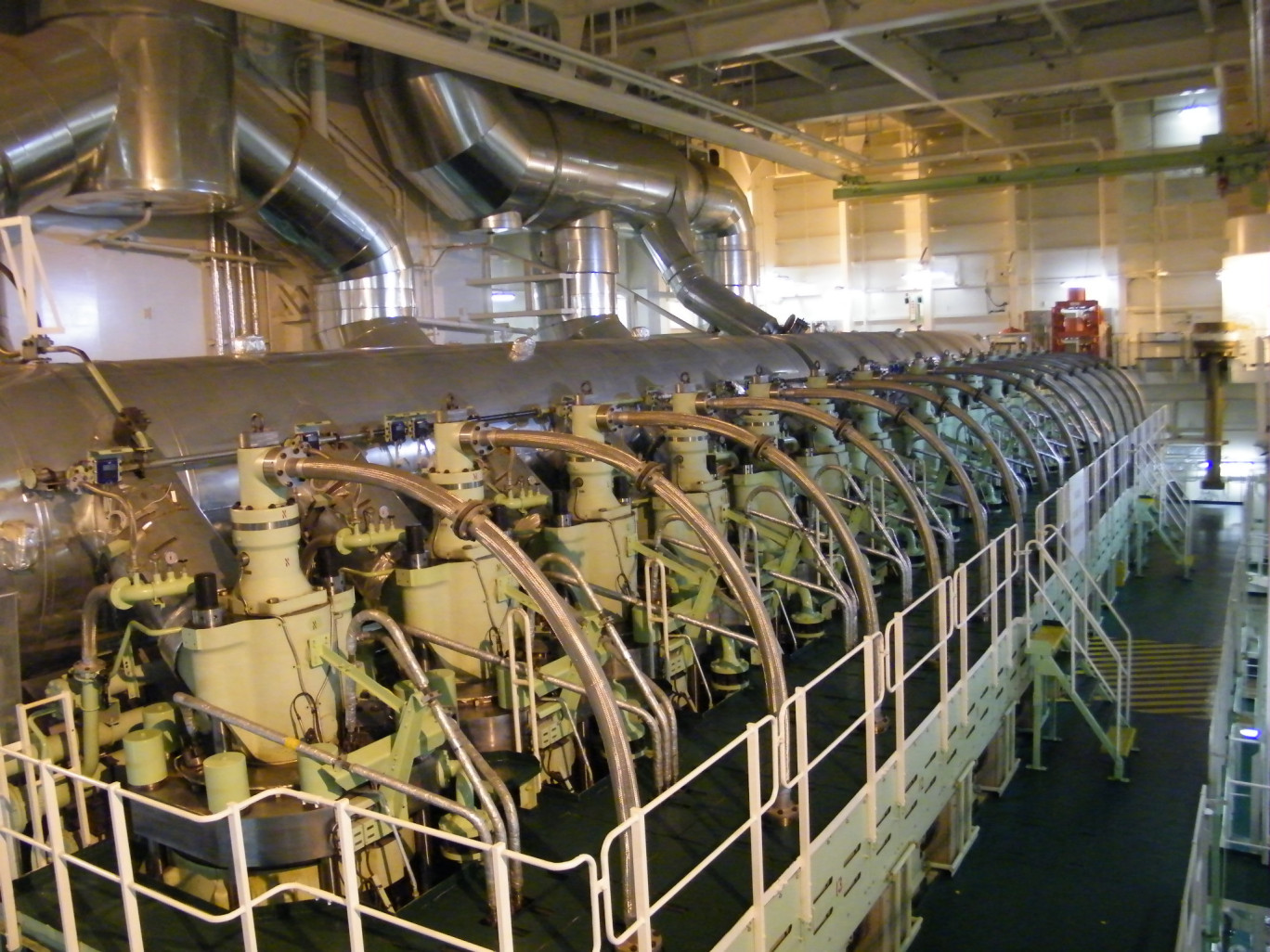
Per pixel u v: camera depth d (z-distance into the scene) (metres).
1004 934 6.10
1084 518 10.06
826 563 6.72
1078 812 7.53
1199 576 14.01
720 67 13.52
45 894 4.14
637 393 8.15
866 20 10.30
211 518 5.13
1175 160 16.25
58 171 6.29
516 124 9.73
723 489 7.08
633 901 3.76
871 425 9.62
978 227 19.86
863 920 5.26
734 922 3.93
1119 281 18.91
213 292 8.88
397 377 6.45
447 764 4.70
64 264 7.79
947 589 6.79
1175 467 18.83
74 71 6.26
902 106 14.69
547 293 11.77
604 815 4.79
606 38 11.83
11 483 4.51
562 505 5.95
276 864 3.95
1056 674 8.04
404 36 7.61
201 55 6.84
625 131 11.67
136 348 8.32
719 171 13.94
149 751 4.27
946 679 6.05
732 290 13.98
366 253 8.53
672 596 6.59
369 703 4.95
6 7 7.17
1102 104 18.00
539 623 5.80
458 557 5.28
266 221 8.16
